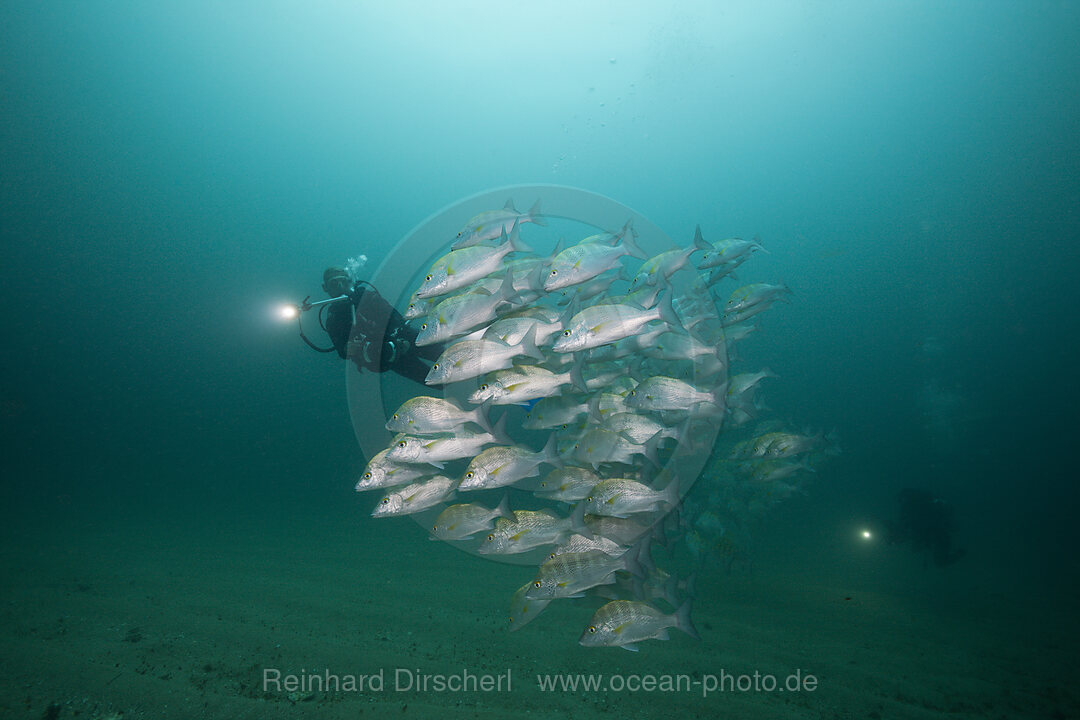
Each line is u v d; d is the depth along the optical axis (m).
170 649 4.34
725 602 6.99
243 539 10.92
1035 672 5.01
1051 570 10.51
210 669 3.93
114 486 25.23
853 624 6.34
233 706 3.33
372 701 3.49
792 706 3.86
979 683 4.64
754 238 4.85
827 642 5.52
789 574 9.22
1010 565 11.03
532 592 3.03
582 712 3.52
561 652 4.56
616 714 3.52
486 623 5.30
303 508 17.38
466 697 3.63
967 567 10.75
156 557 8.70
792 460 6.26
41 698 3.41
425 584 6.98
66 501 18.59
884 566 10.53
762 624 6.04
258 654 4.27
